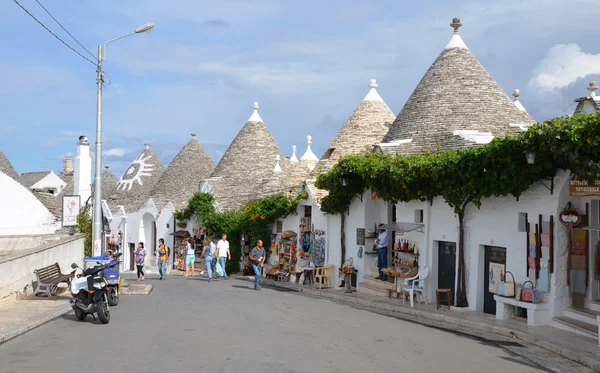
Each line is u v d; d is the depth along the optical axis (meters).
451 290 17.34
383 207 21.97
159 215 41.44
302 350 10.30
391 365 9.34
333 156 27.73
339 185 21.81
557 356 10.77
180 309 15.74
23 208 31.38
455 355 10.30
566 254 13.42
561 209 13.33
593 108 15.35
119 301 17.62
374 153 20.62
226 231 33.28
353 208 22.67
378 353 10.21
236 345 10.70
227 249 28.02
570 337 11.95
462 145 18.45
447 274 17.62
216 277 29.59
